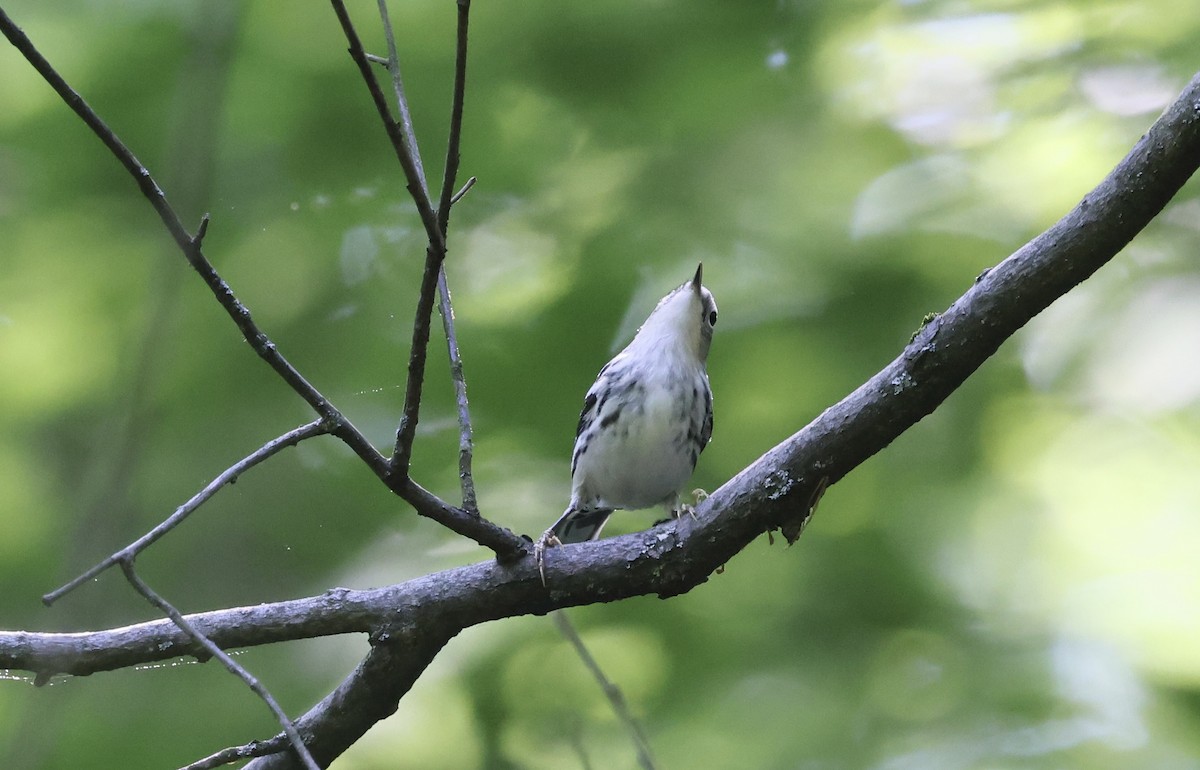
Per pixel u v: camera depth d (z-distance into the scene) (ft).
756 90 44.47
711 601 40.42
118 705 36.70
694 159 43.86
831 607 40.14
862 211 43.11
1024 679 38.14
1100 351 42.73
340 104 41.96
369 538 39.42
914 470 41.96
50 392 41.68
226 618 19.47
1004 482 42.52
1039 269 19.02
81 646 18.39
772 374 40.83
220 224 41.47
